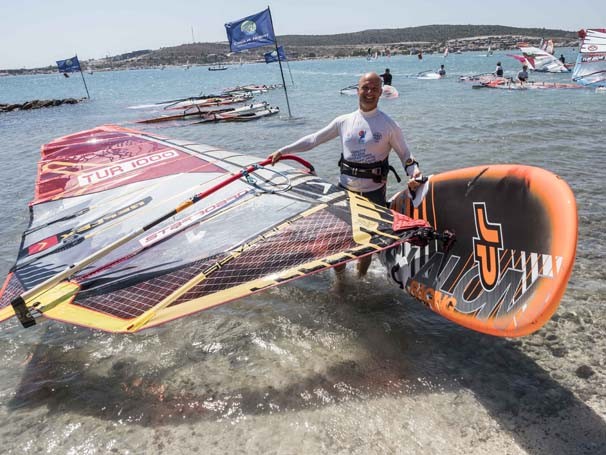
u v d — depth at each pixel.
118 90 42.88
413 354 2.97
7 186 7.31
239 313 3.53
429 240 3.39
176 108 20.06
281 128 12.70
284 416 2.48
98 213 4.25
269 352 3.03
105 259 3.55
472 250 3.04
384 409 2.50
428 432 2.33
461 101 16.84
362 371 2.82
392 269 3.69
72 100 27.33
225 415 2.51
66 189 4.75
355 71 55.97
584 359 2.83
